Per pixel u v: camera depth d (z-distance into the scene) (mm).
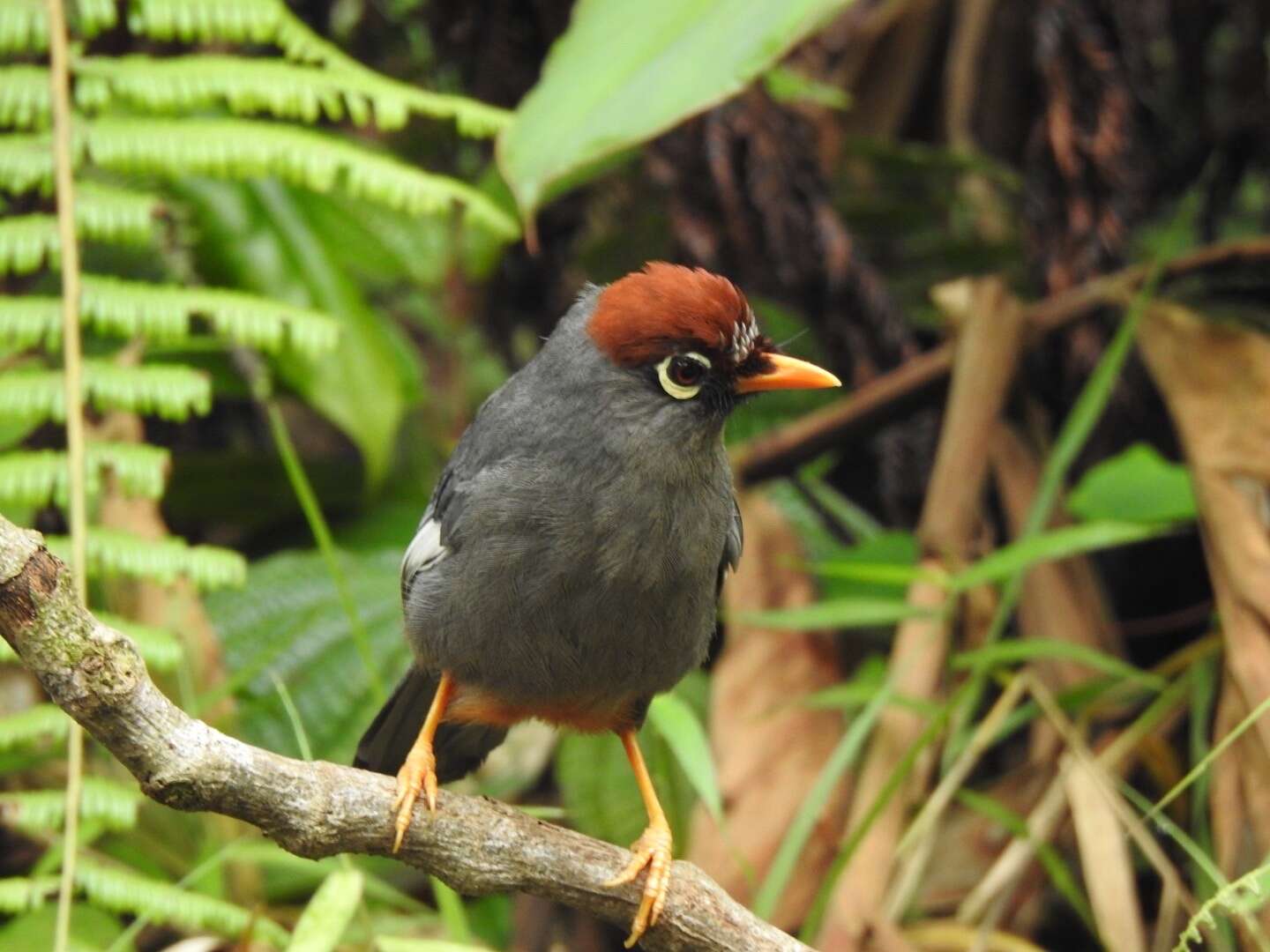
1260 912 8070
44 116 9812
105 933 8391
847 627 10938
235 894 8977
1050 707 9055
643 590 7359
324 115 12930
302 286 10898
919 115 14414
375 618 10422
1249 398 9914
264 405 11906
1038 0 11852
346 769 6406
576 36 7793
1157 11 12836
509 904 10703
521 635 7395
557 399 7492
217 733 5840
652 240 12586
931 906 9266
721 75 7336
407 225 11961
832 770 8336
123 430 9664
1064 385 11672
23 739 7988
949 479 10289
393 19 12820
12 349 9516
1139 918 9195
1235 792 8562
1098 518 9953
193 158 9602
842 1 7266
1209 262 11008
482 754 8445
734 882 8789
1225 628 9000
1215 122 13141
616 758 9922
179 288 9422
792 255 11680
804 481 12031
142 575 8719
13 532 5328
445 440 12805
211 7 9984
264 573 10766
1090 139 11594
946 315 11320
